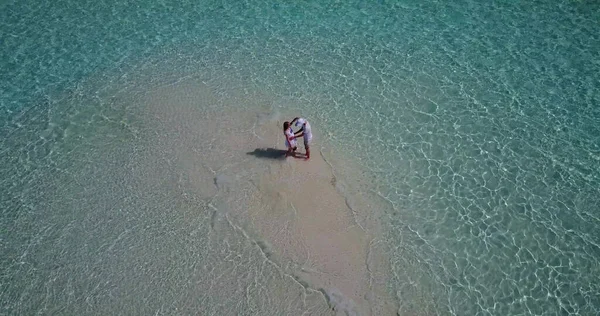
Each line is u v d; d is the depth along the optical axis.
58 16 21.86
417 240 12.83
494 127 15.91
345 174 14.61
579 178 14.19
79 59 19.44
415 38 19.94
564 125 15.82
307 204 13.71
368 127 16.12
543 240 12.70
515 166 14.64
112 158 15.24
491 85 17.48
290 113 16.70
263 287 11.79
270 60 19.12
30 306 11.60
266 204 13.70
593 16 20.42
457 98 17.05
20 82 18.38
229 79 18.25
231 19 21.56
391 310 11.34
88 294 11.77
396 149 15.34
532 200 13.69
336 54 19.30
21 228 13.35
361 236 12.93
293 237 12.88
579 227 12.96
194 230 13.09
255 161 14.98
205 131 16.09
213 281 11.94
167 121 16.53
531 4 21.39
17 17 21.80
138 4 22.62
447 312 11.31
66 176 14.75
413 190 14.11
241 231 13.05
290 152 15.12
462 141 15.49
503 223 13.15
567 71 17.84
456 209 13.55
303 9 22.03
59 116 16.86
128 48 19.98
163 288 11.84
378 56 19.09
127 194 14.14
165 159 15.16
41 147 15.71
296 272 12.08
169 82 18.19
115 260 12.47
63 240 13.01
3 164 15.18
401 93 17.34
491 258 12.35
